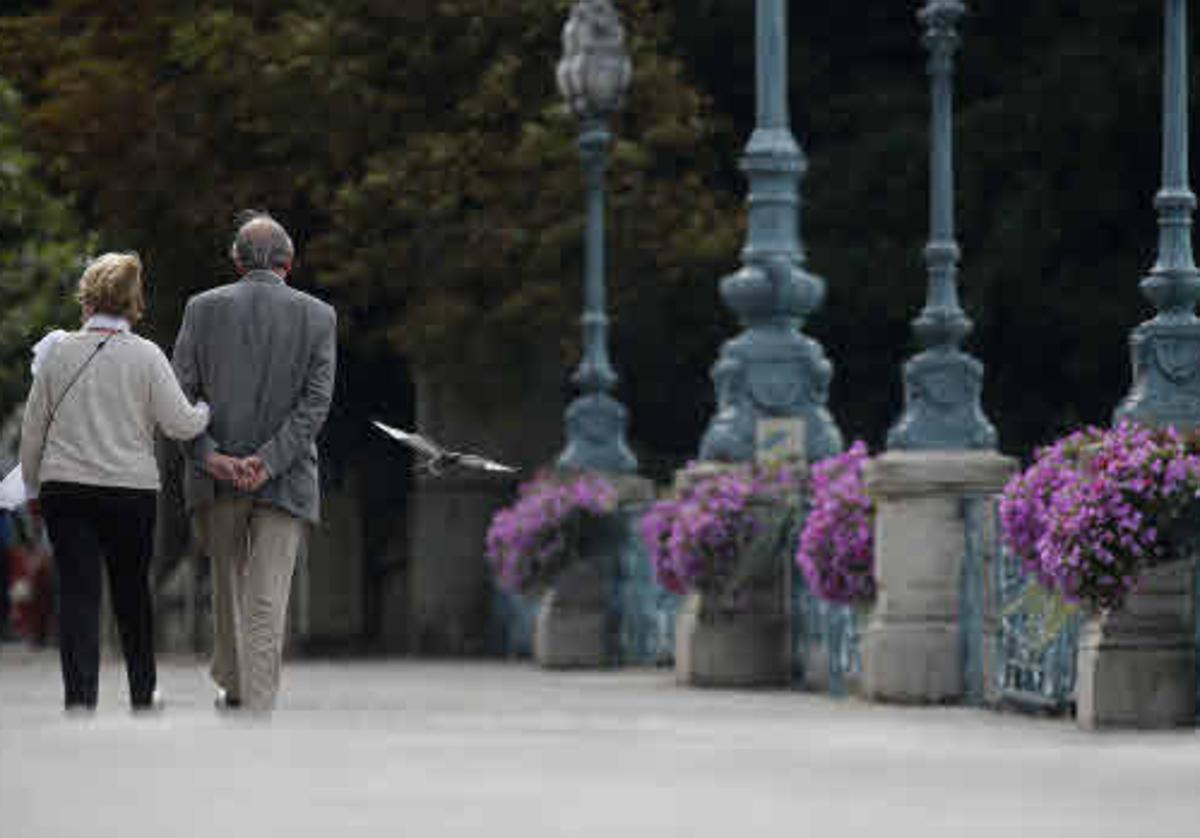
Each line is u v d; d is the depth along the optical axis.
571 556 50.66
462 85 60.78
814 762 13.45
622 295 61.59
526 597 51.72
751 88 72.50
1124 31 66.81
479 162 59.84
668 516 42.44
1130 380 66.88
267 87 58.25
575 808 11.04
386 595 62.53
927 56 72.94
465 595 60.50
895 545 35.56
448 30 60.16
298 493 20.98
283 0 60.84
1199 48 66.38
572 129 59.38
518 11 59.91
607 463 52.41
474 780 12.27
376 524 62.88
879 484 35.59
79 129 58.97
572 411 52.47
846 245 69.62
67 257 47.78
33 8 66.25
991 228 67.19
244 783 12.02
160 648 61.47
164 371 20.52
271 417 20.97
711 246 61.06
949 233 37.66
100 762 12.98
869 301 68.19
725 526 40.94
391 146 60.44
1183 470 28.50
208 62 58.66
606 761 13.38
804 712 32.81
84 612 20.30
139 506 20.45
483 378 60.16
